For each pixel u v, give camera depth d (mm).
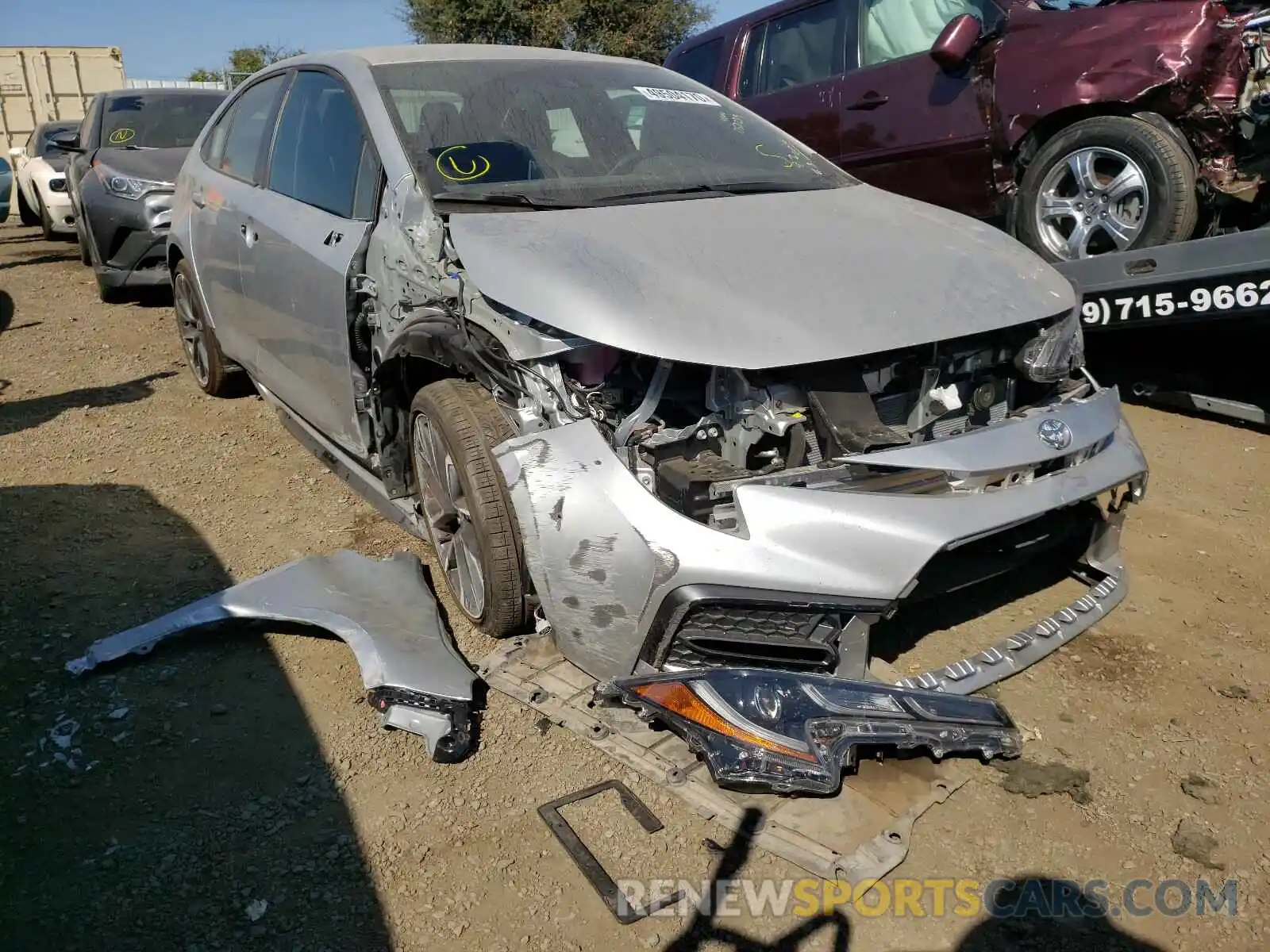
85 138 8750
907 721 2395
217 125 5090
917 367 2795
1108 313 4855
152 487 4426
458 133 3428
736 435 2590
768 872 2266
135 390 5840
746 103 6926
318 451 4191
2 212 11938
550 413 2641
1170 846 2361
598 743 2605
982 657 2750
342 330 3494
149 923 2146
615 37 21969
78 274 9852
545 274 2670
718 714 2303
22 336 7172
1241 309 4395
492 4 21547
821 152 6418
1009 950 2076
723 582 2357
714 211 3172
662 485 2480
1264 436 4922
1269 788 2545
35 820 2434
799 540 2367
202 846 2359
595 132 3617
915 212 3461
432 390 3076
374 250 3324
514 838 2379
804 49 6602
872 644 2863
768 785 2260
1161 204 4777
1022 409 3018
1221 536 3918
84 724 2791
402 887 2246
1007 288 2918
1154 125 4805
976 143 5496
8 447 4938
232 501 4277
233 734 2762
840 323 2584
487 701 2873
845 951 2066
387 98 3549
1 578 3564
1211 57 4625
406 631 2975
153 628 3092
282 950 2084
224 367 5355
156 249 7551
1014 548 2814
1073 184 5184
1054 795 2516
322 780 2584
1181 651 3152
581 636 2559
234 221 4391
